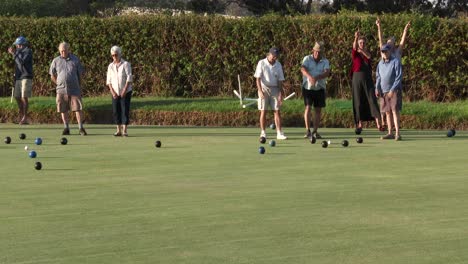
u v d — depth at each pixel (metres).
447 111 30.31
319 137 25.66
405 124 30.30
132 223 12.47
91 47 37.84
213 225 12.27
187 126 31.70
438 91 34.41
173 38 37.12
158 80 37.41
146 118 33.03
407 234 11.61
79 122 27.44
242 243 11.18
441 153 20.97
